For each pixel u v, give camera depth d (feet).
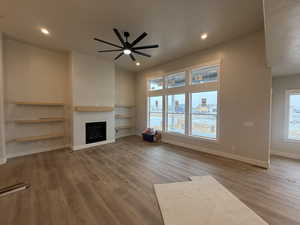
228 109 12.41
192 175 9.23
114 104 18.61
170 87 17.84
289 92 13.04
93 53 15.42
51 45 13.47
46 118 14.17
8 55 12.21
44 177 8.91
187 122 15.75
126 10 8.59
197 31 10.89
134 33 11.19
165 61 17.66
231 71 12.14
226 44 12.39
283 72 12.12
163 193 7.22
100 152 14.06
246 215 5.73
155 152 14.08
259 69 10.69
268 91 10.39
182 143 16.35
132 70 22.17
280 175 9.22
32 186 7.88
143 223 5.38
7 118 12.27
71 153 13.70
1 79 11.02
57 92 15.02
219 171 9.81
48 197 6.91
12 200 6.67
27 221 5.42
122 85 21.44
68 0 7.75
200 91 14.49
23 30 10.86
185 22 9.78
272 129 13.93
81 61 15.23
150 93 20.51
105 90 17.39
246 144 11.45
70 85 14.98
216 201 6.61
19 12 8.72
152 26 10.26
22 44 12.89
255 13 8.75
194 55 14.82
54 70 14.79
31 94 13.48
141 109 22.08
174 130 17.63
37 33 11.31
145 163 11.25
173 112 17.71
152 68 20.02
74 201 6.63
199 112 14.96
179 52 14.79
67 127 15.66
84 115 15.58
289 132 13.14
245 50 11.32
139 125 22.49
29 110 13.43
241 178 8.82
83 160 11.85
